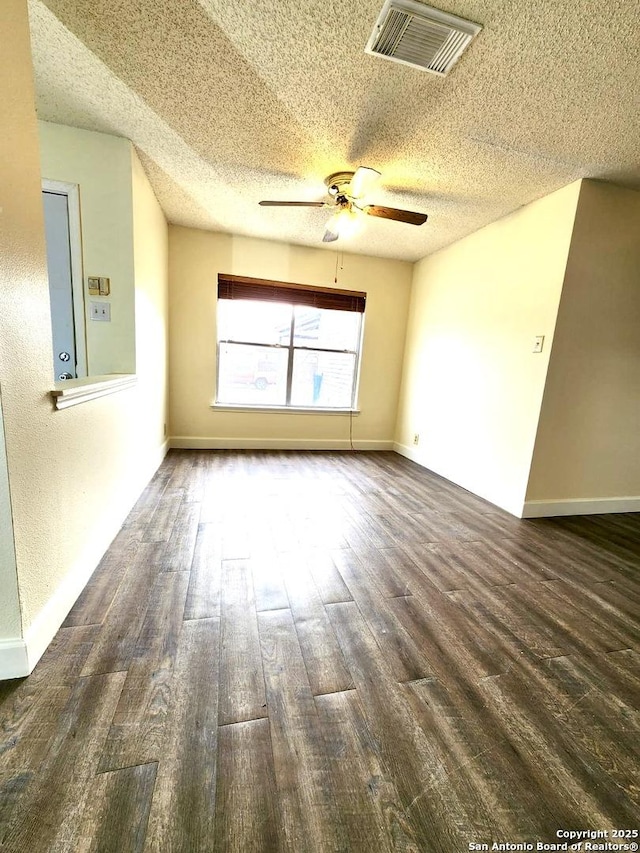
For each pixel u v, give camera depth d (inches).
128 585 63.2
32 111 43.0
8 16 38.2
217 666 47.1
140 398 99.9
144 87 67.6
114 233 87.7
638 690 47.8
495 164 85.8
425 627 57.2
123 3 50.7
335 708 42.3
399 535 88.7
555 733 41.1
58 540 52.3
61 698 41.3
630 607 65.9
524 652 53.3
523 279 105.3
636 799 34.9
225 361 156.8
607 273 96.0
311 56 58.1
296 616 57.8
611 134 72.5
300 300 156.5
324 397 170.4
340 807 32.7
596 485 109.3
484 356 120.5
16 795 31.8
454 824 32.1
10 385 40.3
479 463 121.6
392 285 166.7
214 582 65.3
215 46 57.5
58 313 88.3
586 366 100.3
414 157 85.0
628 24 48.8
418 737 39.5
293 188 105.0
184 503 99.4
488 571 75.2
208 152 88.3
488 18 49.3
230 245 144.9
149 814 31.2
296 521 92.7
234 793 33.1
